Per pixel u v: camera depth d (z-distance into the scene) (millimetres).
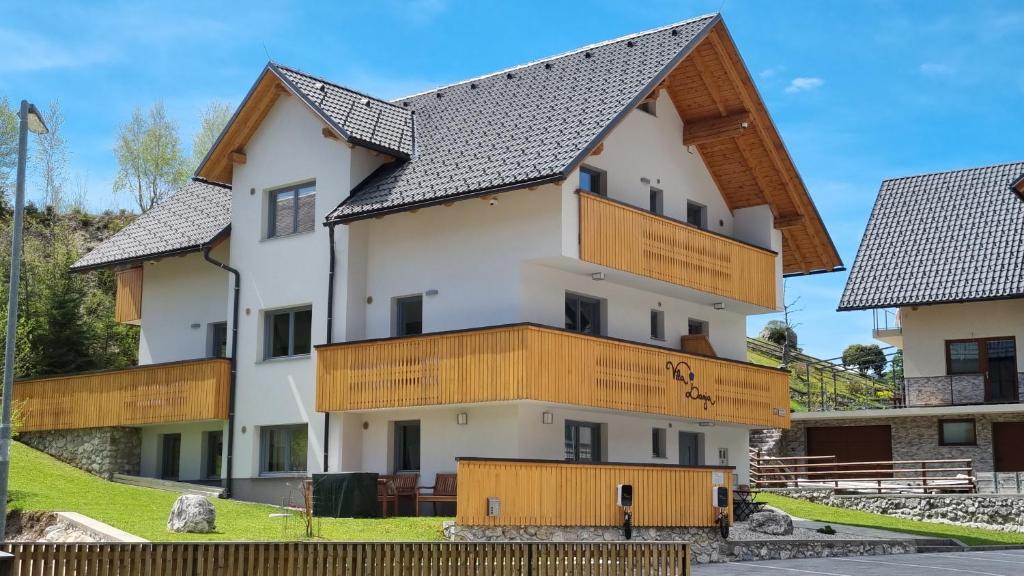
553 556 17125
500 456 26719
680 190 32250
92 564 14977
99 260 34688
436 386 26547
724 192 34125
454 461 27484
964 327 41031
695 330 33531
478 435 27172
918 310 41906
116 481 32469
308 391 29688
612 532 24719
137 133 72938
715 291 30859
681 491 25953
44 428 34250
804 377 58656
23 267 46094
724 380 30891
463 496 22781
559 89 30062
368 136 29656
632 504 24984
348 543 16047
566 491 24172
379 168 30359
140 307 35969
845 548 27359
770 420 32281
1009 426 39688
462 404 26344
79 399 33688
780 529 27984
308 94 30172
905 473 40938
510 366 25391
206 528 22453
